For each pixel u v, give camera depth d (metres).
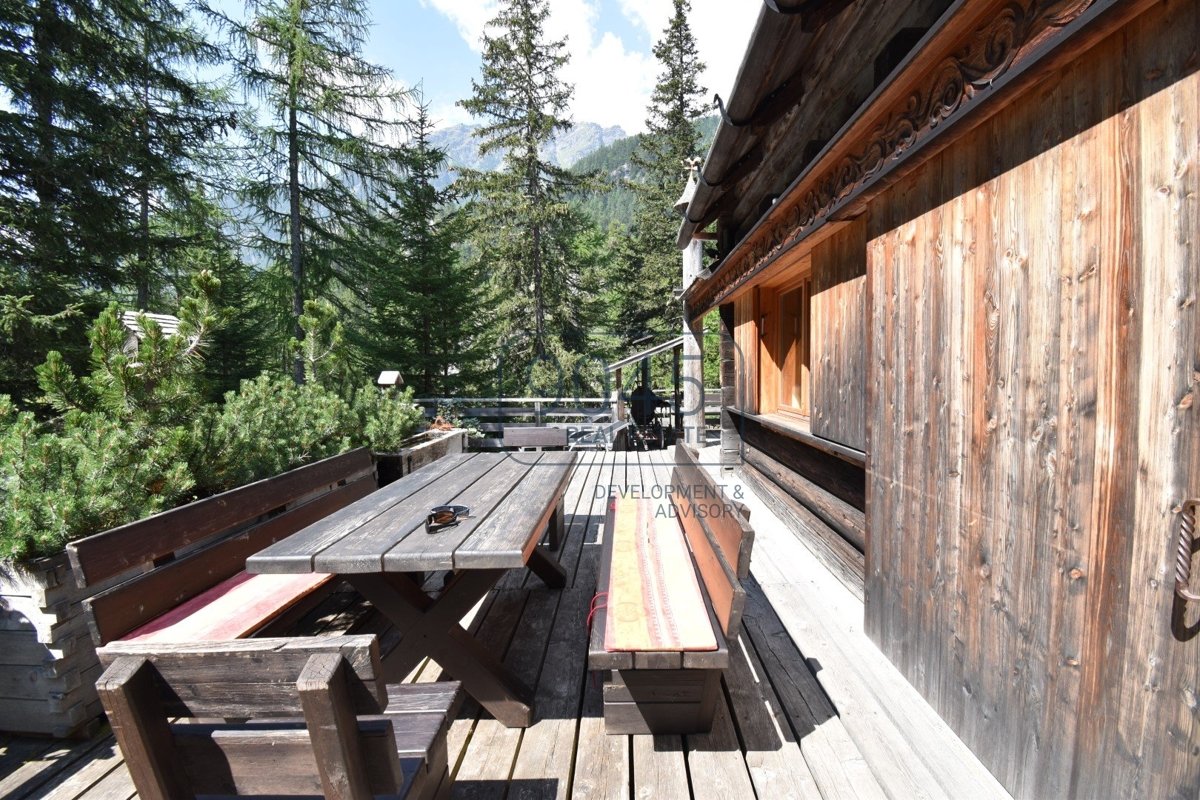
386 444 4.99
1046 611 1.40
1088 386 1.26
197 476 2.97
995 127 1.57
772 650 2.40
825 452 3.35
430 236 13.45
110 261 6.89
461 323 13.84
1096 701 1.25
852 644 2.42
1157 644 1.11
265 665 1.06
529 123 16.69
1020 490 1.49
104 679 1.03
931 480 1.93
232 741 1.10
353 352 12.49
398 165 12.95
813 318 3.32
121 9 7.56
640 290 20.83
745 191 4.42
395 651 1.97
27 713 1.96
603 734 1.93
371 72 12.24
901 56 2.00
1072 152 1.30
